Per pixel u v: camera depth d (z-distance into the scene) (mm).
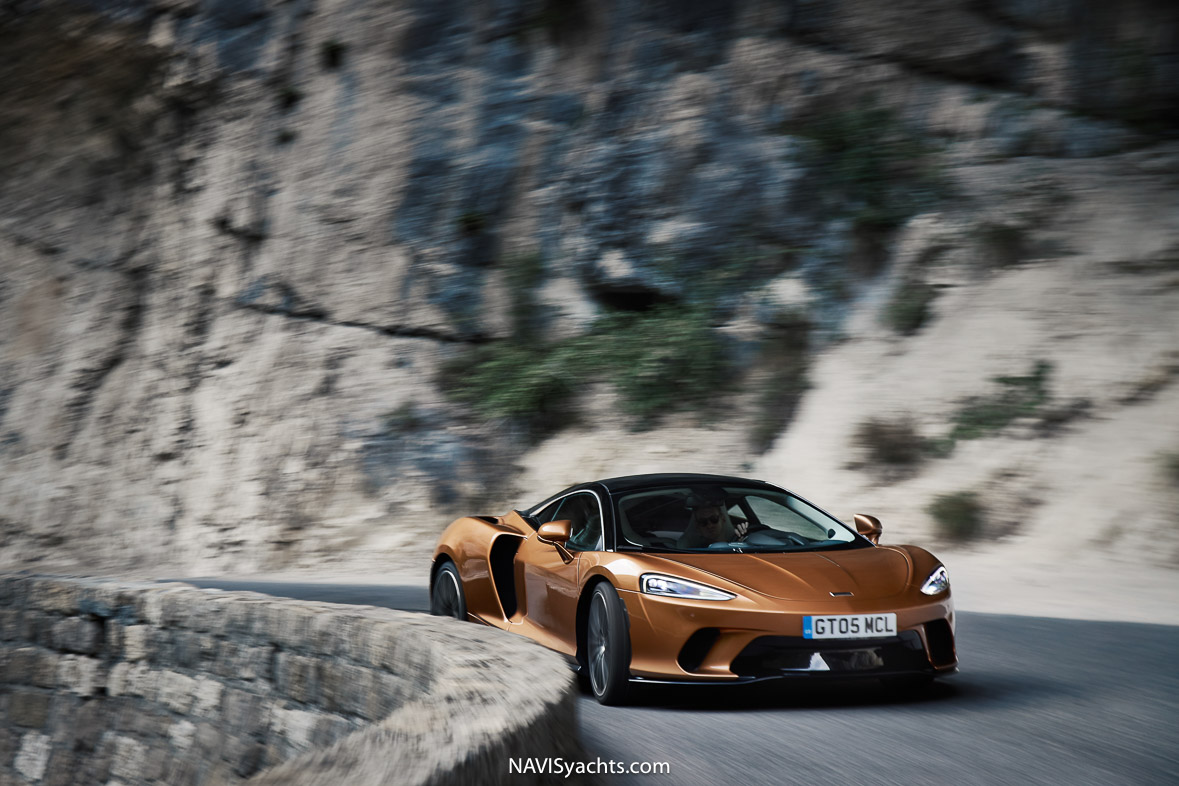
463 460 15969
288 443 16859
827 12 17172
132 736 7309
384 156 18844
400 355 17391
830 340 15250
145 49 21891
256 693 6254
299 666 5828
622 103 17859
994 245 14789
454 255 17906
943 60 16516
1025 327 13625
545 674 3312
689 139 17250
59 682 8203
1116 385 12414
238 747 6273
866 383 14156
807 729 4793
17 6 23172
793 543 6117
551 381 16141
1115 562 10422
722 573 5457
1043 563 10703
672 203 17047
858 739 4539
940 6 16562
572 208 17625
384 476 16125
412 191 18453
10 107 22078
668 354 15859
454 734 2426
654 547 5996
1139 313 13102
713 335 15961
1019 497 11711
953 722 4832
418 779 2010
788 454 14031
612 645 5520
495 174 18109
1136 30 15672
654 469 14797
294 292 18438
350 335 17797
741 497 6438
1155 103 15344
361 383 17203
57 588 8398
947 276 14867
